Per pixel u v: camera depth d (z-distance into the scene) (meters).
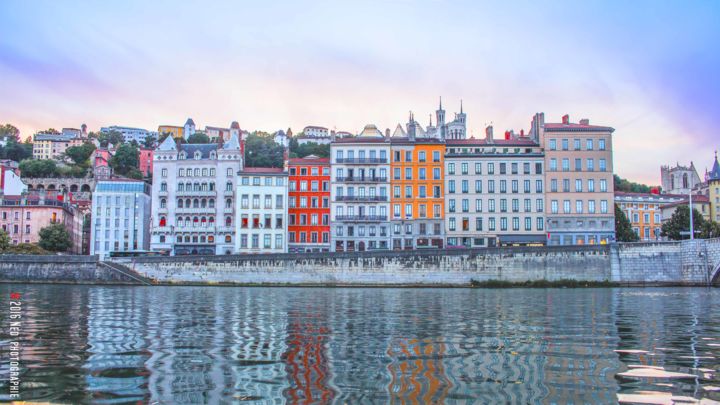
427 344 24.14
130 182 122.31
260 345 23.84
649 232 152.12
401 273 85.50
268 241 109.06
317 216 110.69
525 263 85.38
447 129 195.50
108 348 23.00
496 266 85.38
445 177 106.88
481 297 59.69
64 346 23.45
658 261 86.06
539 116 109.50
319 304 48.50
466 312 40.31
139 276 87.62
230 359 20.59
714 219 154.75
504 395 15.50
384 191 108.00
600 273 85.69
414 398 15.18
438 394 15.57
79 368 18.95
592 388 16.22
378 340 25.36
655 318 35.41
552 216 104.31
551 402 14.80
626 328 29.88
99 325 31.08
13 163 189.50
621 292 69.31
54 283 87.25
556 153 105.44
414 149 108.12
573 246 85.81
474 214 105.88
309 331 28.69
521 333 27.78
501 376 17.75
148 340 25.25
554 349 22.75
